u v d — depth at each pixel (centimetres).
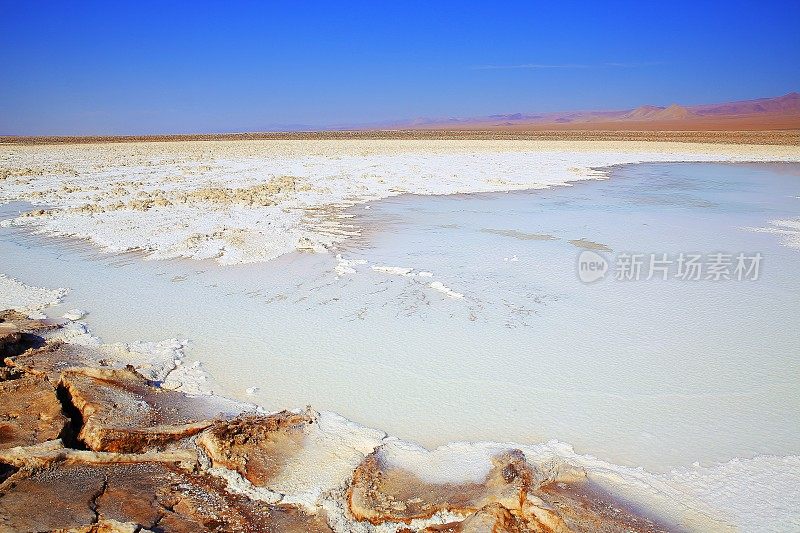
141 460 338
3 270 746
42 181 1645
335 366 480
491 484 321
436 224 1049
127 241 893
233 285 688
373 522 294
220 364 482
